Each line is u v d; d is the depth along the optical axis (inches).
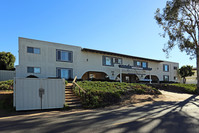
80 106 395.9
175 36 728.3
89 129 203.0
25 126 222.2
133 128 206.1
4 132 196.4
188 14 726.5
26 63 646.5
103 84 616.7
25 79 346.3
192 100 531.2
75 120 256.2
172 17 708.0
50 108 362.3
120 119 259.4
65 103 395.9
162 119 257.4
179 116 281.4
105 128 206.8
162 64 1201.4
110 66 906.1
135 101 483.5
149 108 375.2
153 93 626.8
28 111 341.1
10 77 718.5
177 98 580.7
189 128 206.5
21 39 645.3
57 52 732.7
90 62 831.1
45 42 703.7
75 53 788.0
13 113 319.9
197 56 767.7
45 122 244.8
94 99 413.4
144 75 1071.0
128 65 915.4
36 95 352.8
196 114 300.0
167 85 839.7
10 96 402.3
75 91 482.9
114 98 466.6
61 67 735.7
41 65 682.2
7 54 930.1
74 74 769.6
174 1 679.7
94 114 309.0
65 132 192.1
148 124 225.9
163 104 440.1
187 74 1230.3
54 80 374.0
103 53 870.4
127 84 681.6
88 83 612.1
